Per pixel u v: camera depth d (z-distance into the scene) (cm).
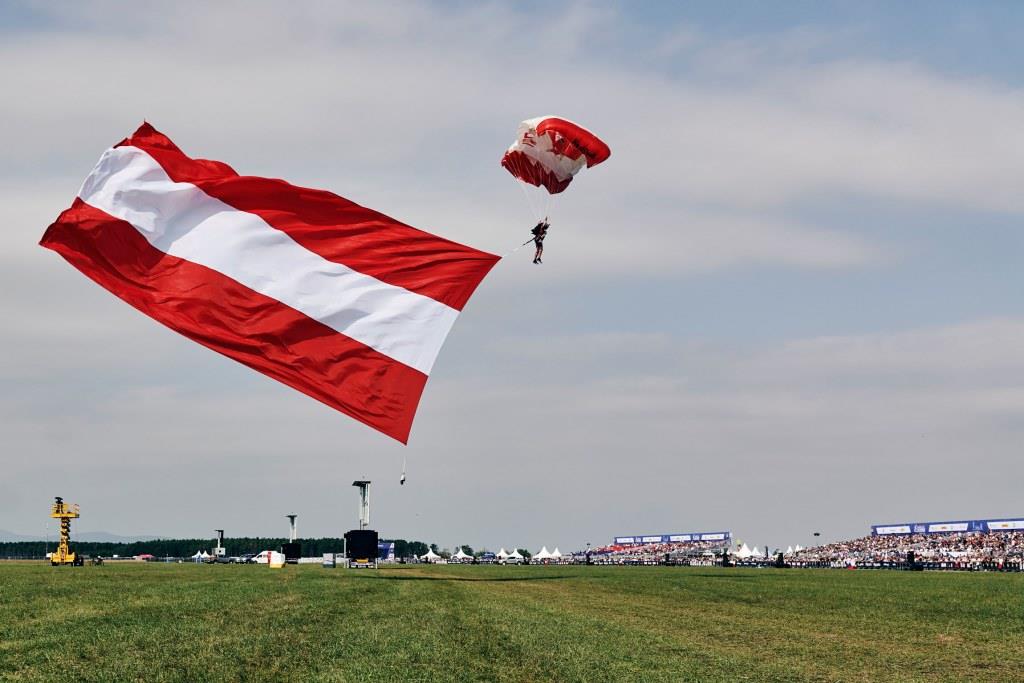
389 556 17000
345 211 1408
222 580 5441
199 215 1387
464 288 1409
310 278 1389
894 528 15100
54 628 2408
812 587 5672
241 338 1374
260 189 1388
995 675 2022
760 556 16175
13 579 5366
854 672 2028
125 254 1373
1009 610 3784
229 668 1789
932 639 2703
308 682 1650
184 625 2517
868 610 3759
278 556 9906
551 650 2159
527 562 19712
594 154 3053
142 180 1377
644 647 2334
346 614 3006
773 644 2520
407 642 2236
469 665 1900
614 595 4625
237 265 1380
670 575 8081
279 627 2516
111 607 3083
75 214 1366
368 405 1392
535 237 2703
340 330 1389
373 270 1402
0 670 1730
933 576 8212
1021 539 13162
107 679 1641
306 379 1370
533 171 3131
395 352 1391
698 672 1930
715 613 3547
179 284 1372
